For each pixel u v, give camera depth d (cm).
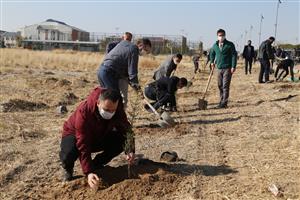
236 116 1091
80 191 581
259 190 585
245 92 1648
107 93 555
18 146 803
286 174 639
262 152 752
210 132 914
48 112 1169
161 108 1159
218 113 1150
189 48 7981
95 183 565
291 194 568
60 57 4069
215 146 802
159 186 587
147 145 813
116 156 670
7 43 10575
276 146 782
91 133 574
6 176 648
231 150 773
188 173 644
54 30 12206
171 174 621
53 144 821
